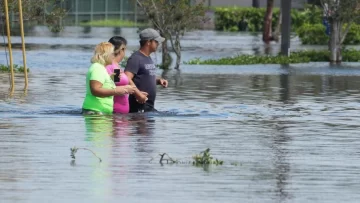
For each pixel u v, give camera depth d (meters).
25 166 21.58
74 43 79.44
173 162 22.41
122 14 125.00
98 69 30.92
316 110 34.19
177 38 55.47
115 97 31.45
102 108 31.20
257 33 112.94
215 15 121.06
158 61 60.69
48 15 49.59
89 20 122.88
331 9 63.66
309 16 95.50
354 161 22.97
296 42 93.44
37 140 25.52
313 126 29.59
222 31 117.69
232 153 24.02
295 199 18.64
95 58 31.06
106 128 28.03
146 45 31.72
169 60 55.56
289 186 19.84
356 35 88.75
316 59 65.62
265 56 64.69
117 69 31.14
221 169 21.66
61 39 85.25
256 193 19.11
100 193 18.83
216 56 67.81
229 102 36.38
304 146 25.38
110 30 104.00
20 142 25.16
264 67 57.81
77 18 121.56
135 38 87.69
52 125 28.58
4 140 25.48
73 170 21.16
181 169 21.55
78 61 59.34
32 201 18.05
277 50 77.00
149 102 32.03
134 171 21.17
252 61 61.22
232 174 21.05
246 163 22.53
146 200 18.31
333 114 32.94
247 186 19.78
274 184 20.05
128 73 31.50
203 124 29.62
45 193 18.77
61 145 24.69
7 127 28.08
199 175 20.86
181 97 38.00
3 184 19.55
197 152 23.98
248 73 52.41
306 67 58.47
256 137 26.97
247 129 28.62
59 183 19.72
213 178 20.53
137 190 19.17
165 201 18.27
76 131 27.28
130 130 27.73
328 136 27.38
